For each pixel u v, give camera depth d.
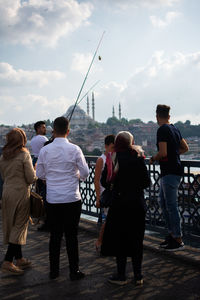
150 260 4.52
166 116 4.78
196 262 4.25
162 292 3.56
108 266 4.41
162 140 4.57
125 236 3.74
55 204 3.98
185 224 5.04
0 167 4.25
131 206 3.69
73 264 3.98
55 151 4.00
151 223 5.63
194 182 4.84
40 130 6.52
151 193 5.62
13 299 3.48
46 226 6.32
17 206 4.16
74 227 4.03
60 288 3.74
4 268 4.12
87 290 3.67
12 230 4.18
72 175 4.03
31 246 5.36
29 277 4.08
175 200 4.69
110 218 3.78
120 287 3.72
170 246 4.66
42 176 4.12
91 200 6.73
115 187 3.74
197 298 3.40
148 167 5.59
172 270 4.15
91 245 5.35
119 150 3.77
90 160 6.73
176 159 4.66
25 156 4.18
